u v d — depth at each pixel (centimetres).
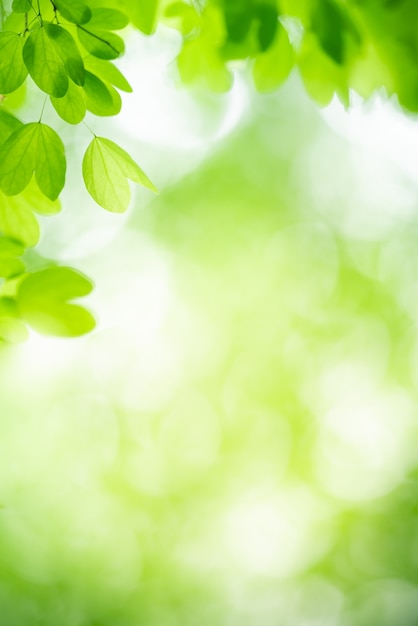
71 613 901
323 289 1113
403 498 987
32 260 656
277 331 1106
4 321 198
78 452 1027
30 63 153
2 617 835
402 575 962
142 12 234
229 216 1049
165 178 1016
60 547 937
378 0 264
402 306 1080
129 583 967
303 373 1093
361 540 980
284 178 1048
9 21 180
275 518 1042
